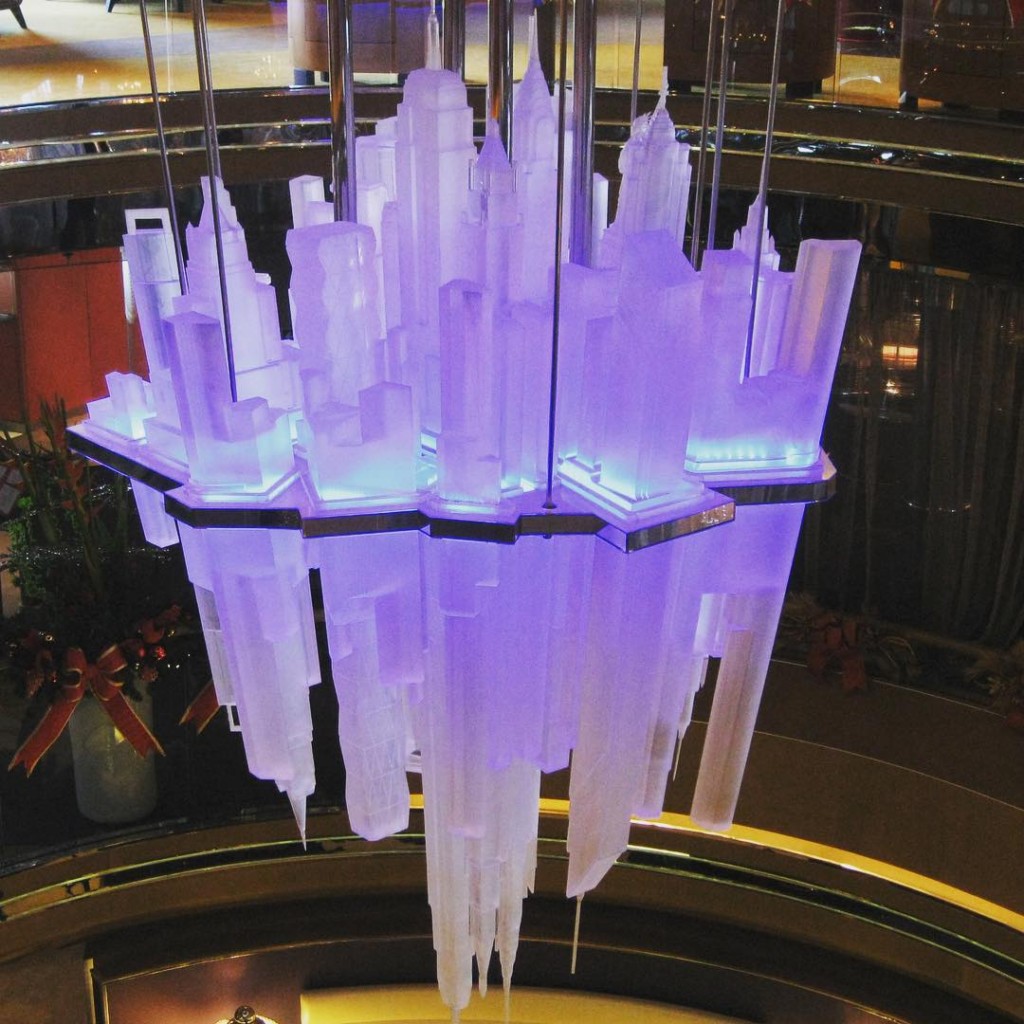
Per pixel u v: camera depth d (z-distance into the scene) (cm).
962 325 582
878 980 597
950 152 475
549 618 133
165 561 578
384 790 150
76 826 619
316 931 649
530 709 137
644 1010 634
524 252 131
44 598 565
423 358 132
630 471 123
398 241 133
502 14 122
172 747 614
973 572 627
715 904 615
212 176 124
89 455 145
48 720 559
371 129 485
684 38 448
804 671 650
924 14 464
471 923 153
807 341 130
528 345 123
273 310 137
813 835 586
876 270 587
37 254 504
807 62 477
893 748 610
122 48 488
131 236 138
